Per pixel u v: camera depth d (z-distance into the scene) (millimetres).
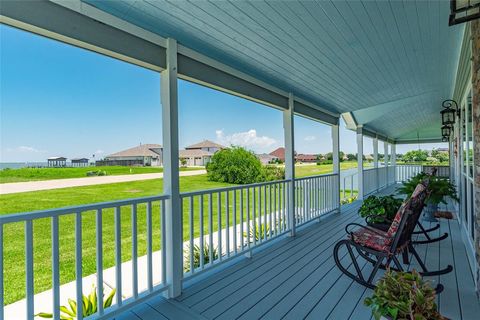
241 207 3568
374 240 2766
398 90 5527
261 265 3309
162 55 2551
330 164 20625
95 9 2066
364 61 3631
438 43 3418
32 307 1789
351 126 8422
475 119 2652
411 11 2564
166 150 2625
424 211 5316
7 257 3869
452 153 8359
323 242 4160
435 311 1526
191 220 2891
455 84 5133
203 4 2127
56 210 1905
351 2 2295
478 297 2494
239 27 2510
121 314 2312
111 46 2156
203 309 2385
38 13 1789
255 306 2418
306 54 3182
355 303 2443
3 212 4113
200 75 2939
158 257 4586
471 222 3551
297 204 4965
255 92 3803
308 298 2535
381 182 10500
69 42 2004
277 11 2299
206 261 3867
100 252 2154
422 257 3441
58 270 1921
